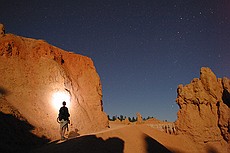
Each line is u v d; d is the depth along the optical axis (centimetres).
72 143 1230
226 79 2900
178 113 2980
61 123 1509
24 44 2703
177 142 2552
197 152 2547
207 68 2992
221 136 2720
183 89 3014
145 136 1791
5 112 1652
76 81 3131
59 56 2983
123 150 1338
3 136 1363
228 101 2770
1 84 2119
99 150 1192
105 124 2980
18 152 1264
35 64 2569
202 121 2784
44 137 1702
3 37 2570
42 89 2355
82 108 2734
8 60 2419
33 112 1994
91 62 3497
